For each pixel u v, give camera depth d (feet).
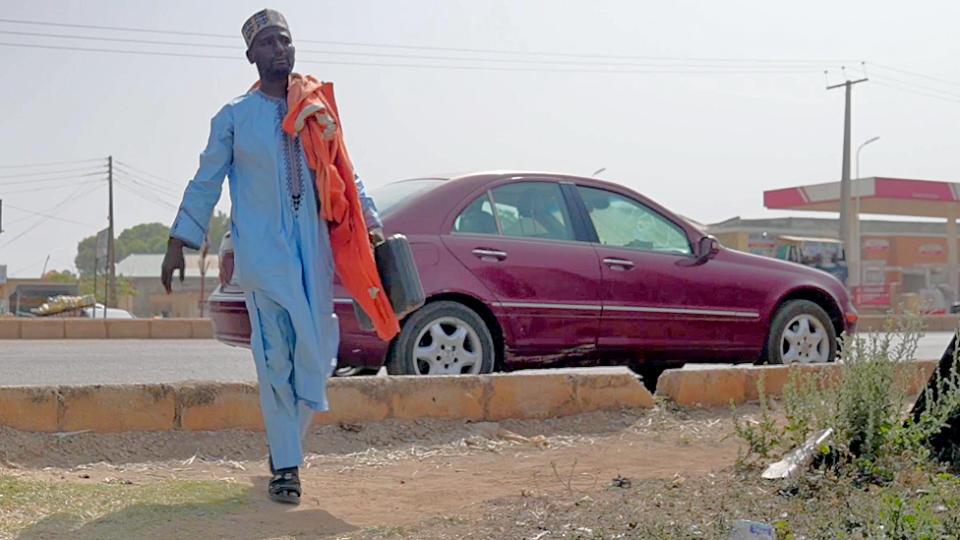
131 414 16.02
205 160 13.08
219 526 11.74
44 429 15.49
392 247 14.25
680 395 20.56
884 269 148.15
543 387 19.08
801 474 13.74
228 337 20.52
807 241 125.90
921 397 15.19
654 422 19.33
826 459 14.23
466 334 21.04
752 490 13.23
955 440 14.98
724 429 19.03
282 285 12.83
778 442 15.21
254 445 16.35
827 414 14.87
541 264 21.84
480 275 21.17
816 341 25.14
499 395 18.66
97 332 61.31
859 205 143.43
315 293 13.16
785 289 24.63
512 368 21.81
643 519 11.91
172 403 16.28
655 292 23.03
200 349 44.04
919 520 10.86
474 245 21.29
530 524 11.85
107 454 15.44
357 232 13.65
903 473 13.67
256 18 13.56
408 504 13.24
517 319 21.50
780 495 13.05
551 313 21.84
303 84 13.29
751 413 20.53
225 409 16.56
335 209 13.35
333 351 13.75
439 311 20.76
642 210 23.93
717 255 24.16
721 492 13.24
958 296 150.00
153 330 62.28
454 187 21.74
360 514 12.69
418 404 17.93
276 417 13.06
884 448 14.21
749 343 24.18
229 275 20.58
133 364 34.96
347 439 16.94
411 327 20.48
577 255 22.33
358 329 20.04
